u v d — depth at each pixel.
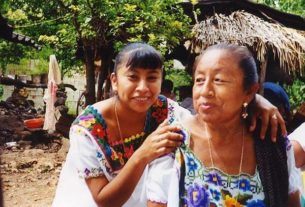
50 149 12.04
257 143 1.87
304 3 13.41
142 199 2.42
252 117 1.87
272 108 1.90
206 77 1.76
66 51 11.62
